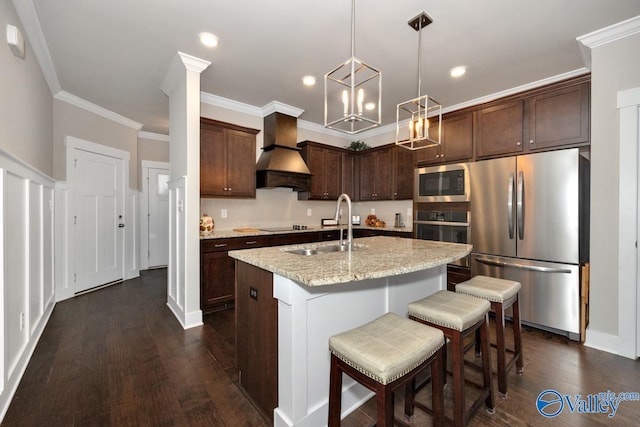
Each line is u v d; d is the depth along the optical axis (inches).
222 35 93.3
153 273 194.1
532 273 106.9
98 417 61.1
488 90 134.6
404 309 77.1
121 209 171.8
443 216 135.3
